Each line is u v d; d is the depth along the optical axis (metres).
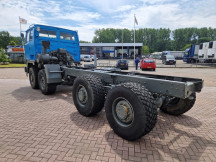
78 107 3.61
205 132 2.91
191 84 2.32
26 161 2.08
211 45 20.94
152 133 2.85
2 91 6.23
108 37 98.44
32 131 2.89
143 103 2.23
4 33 71.38
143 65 15.42
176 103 3.55
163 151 2.31
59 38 6.34
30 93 5.88
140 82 2.79
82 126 3.09
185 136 2.75
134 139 2.45
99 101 3.20
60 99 5.04
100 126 3.10
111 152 2.27
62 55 6.07
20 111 3.95
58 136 2.71
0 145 2.45
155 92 2.57
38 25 5.73
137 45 51.16
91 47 51.59
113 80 3.32
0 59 23.64
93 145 2.44
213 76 10.88
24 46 7.11
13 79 9.73
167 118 3.57
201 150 2.35
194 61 27.14
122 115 2.53
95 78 3.32
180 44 105.31
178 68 18.52
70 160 2.10
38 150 2.32
